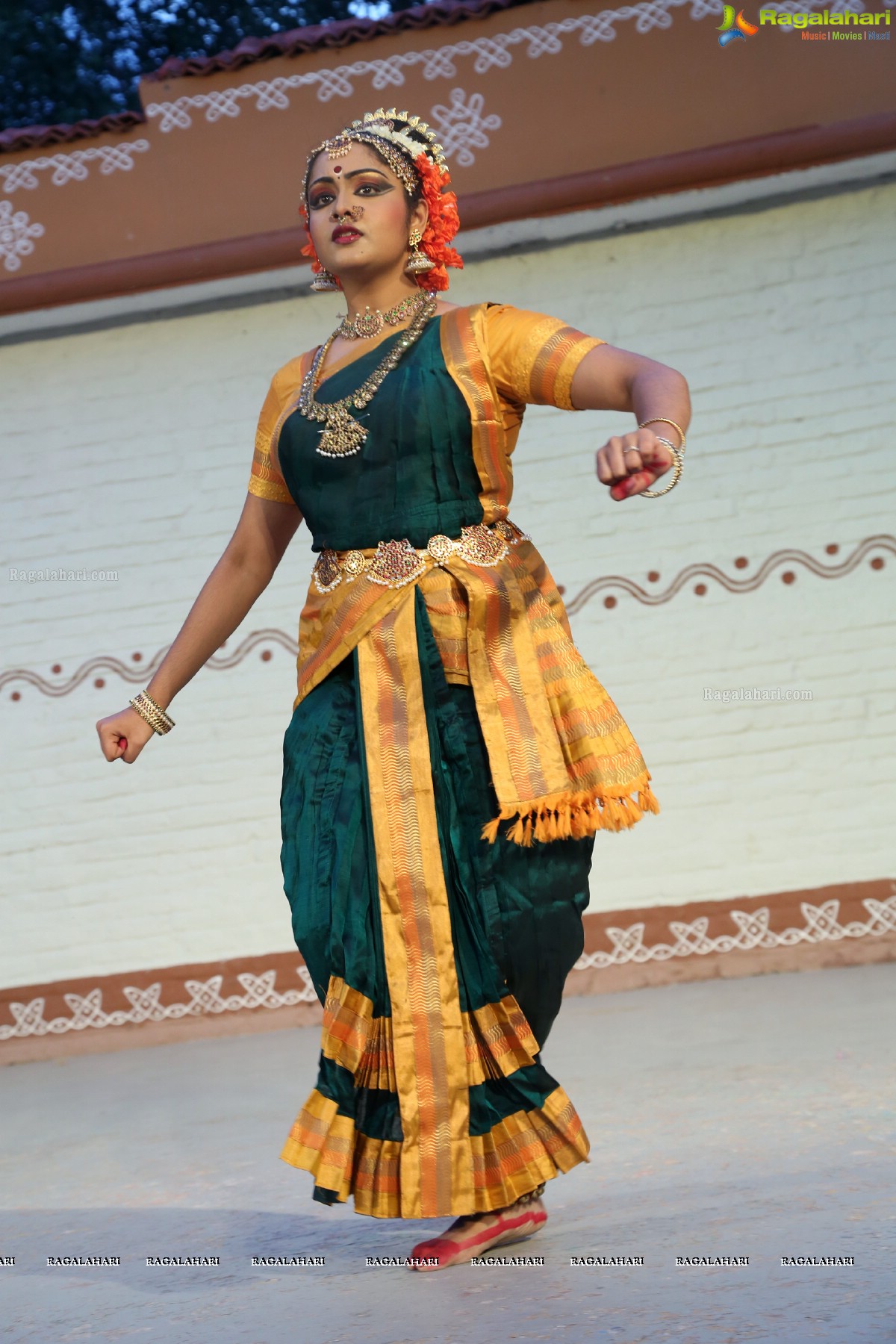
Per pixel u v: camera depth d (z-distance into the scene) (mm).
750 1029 6492
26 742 9508
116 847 9375
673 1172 3758
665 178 8695
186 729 9406
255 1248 3529
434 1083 3043
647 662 8977
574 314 9148
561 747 3279
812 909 8688
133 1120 6234
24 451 9680
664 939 8773
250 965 9180
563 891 3252
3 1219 4285
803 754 8805
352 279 3516
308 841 3215
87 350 9672
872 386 8883
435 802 3145
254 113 9289
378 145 3461
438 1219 3648
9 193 9461
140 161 9352
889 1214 2953
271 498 3779
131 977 9250
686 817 8859
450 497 3262
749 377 8992
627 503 9086
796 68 8766
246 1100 6426
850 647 8805
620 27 8922
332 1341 2570
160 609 9508
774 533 8914
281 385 3660
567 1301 2627
